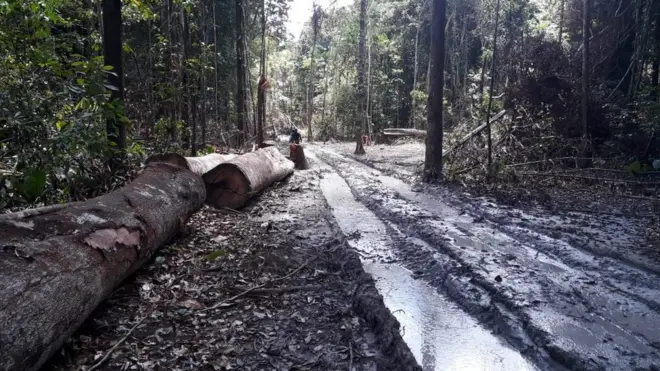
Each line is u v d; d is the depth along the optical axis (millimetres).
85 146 5516
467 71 27281
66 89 5566
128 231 4129
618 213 7562
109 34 6711
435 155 11523
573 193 9500
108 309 3877
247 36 19266
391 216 7797
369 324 3859
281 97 41188
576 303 4090
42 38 6109
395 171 13680
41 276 2906
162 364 3162
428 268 5184
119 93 6828
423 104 30562
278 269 5051
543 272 4910
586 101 12039
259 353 3350
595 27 16359
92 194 6129
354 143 31312
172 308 3982
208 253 5418
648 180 9984
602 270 4895
